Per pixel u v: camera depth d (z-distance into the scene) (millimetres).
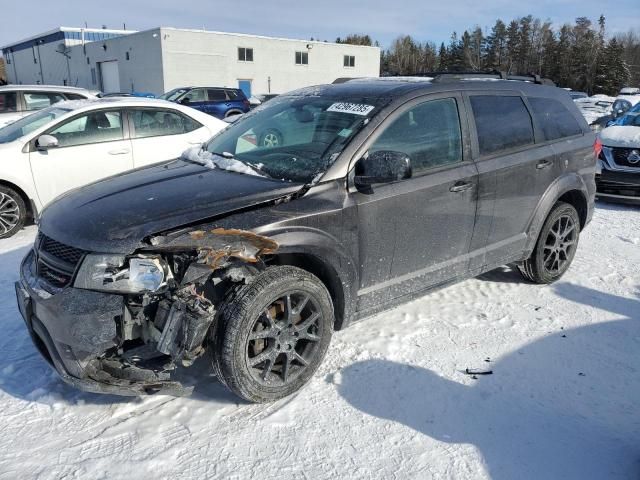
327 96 3869
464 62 81125
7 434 2771
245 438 2756
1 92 9922
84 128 6520
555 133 4633
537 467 2600
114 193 3172
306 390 3154
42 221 3146
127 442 2721
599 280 4891
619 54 70125
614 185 7781
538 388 3221
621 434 2838
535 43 79625
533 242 4453
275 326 2926
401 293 3617
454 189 3676
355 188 3240
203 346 2861
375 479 2510
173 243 2631
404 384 3221
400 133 3482
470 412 2986
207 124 7422
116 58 40000
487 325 3982
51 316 2650
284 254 3236
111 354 2789
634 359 3559
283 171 3324
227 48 37156
